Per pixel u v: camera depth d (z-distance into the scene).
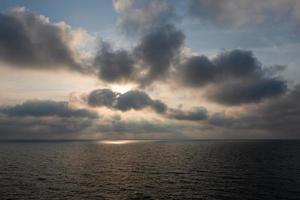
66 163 93.31
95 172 70.94
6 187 49.81
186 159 106.19
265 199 41.50
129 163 93.56
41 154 138.38
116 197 43.22
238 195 44.09
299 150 154.25
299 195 43.78
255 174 65.19
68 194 44.75
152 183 54.78
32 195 43.75
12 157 118.00
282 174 64.62
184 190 48.00
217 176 62.91
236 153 135.25
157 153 145.50
